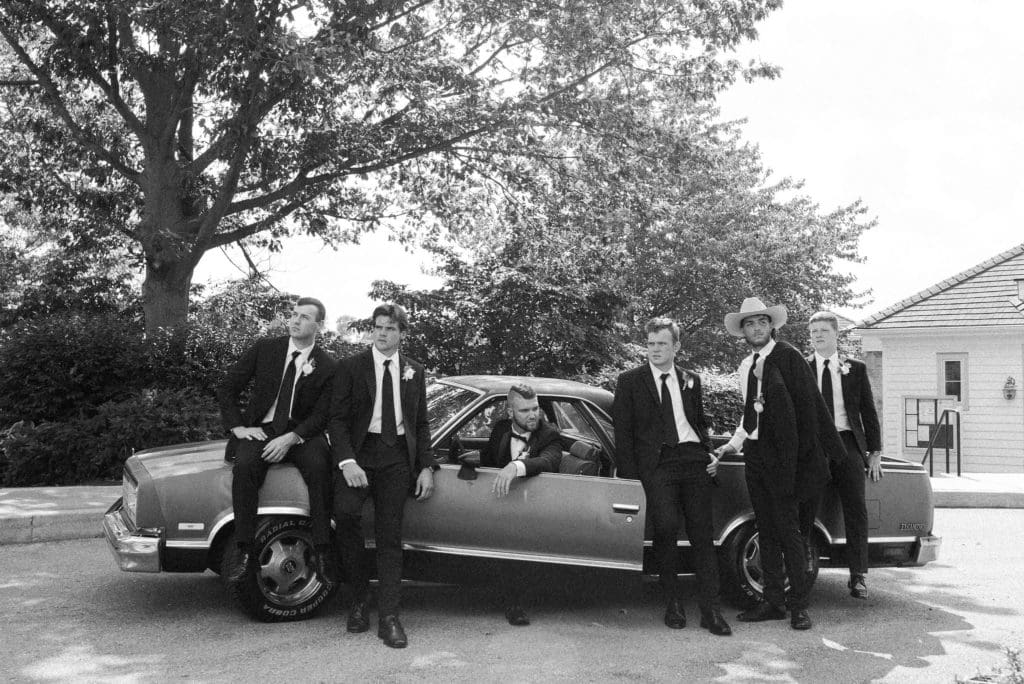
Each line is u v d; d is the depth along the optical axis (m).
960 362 21.86
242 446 5.49
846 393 6.36
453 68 15.70
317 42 13.66
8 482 11.40
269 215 18.72
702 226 26.95
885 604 6.59
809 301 29.22
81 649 5.07
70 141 16.84
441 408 6.09
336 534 5.53
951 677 4.92
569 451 6.26
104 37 14.77
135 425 11.30
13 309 20.53
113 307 20.53
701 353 26.75
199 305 20.34
